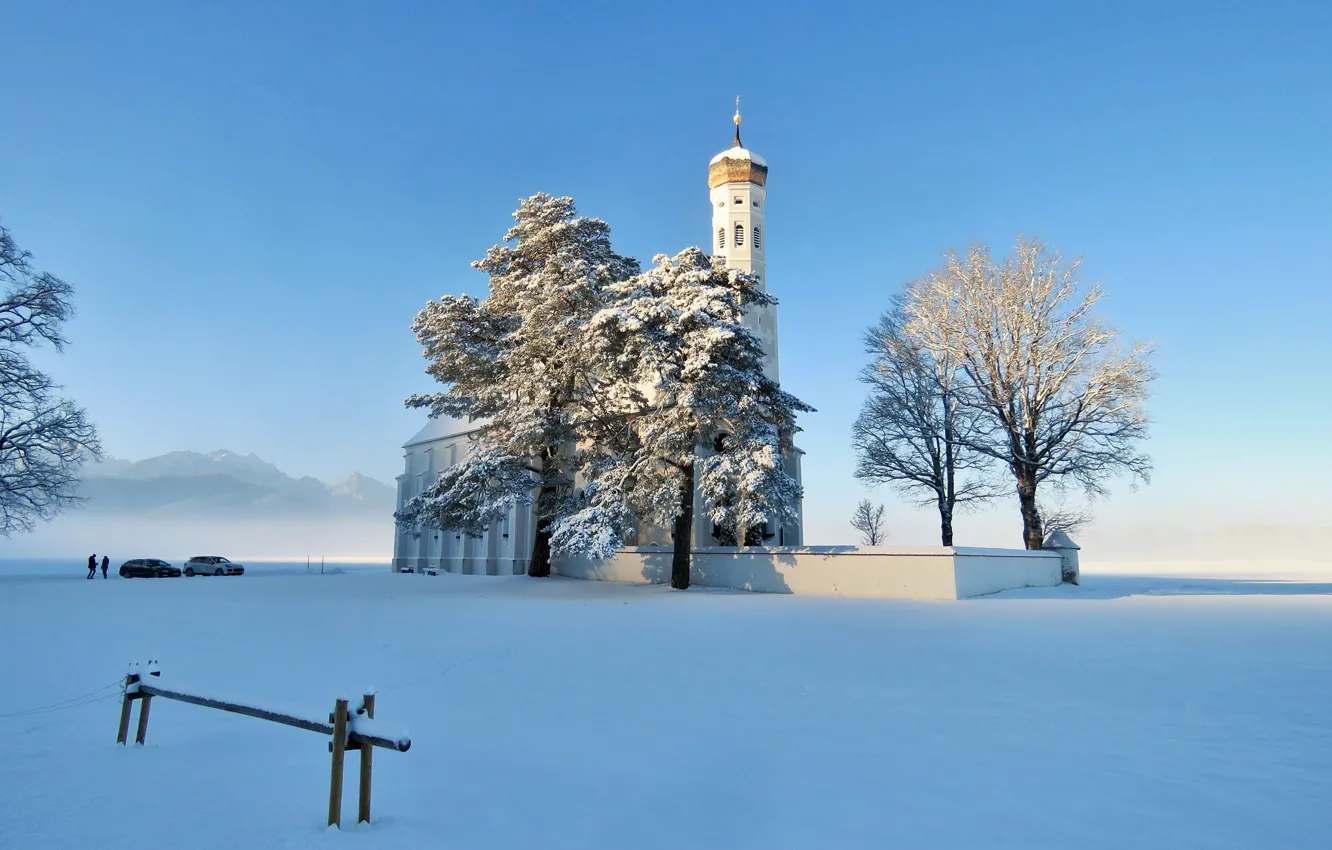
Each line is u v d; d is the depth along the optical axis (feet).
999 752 24.88
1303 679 37.06
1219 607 79.92
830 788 21.38
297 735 28.66
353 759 24.93
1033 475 128.77
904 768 23.20
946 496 141.18
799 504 165.78
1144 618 66.74
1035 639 51.90
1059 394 126.93
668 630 58.95
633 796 20.90
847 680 37.76
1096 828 18.13
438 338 121.08
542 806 20.10
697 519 141.69
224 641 54.49
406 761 24.61
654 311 96.68
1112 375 121.08
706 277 104.68
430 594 102.63
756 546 116.16
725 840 17.60
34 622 67.72
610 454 112.16
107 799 20.72
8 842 17.30
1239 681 36.63
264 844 17.24
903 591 96.37
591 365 106.63
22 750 26.53
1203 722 28.78
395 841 17.49
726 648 48.83
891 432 143.84
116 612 76.79
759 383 102.47
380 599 93.66
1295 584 141.38
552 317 113.19
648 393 148.46
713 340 96.37
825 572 102.94
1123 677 37.76
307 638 55.88
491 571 170.30
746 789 21.38
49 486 133.80
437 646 51.24
